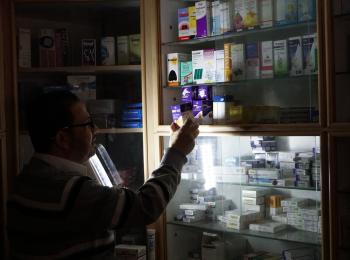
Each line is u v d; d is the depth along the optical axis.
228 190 2.63
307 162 2.25
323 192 1.92
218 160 2.60
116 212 1.58
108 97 2.95
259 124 2.12
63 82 2.93
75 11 2.88
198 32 2.46
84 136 1.73
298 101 2.36
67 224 1.56
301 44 2.13
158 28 2.52
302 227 2.30
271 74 2.24
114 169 2.62
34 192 1.58
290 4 2.17
